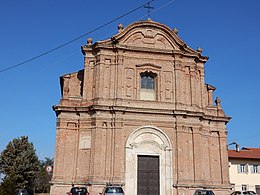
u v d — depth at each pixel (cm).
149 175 3138
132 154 3122
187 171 3167
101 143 3081
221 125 3550
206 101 3700
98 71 3341
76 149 3142
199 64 3712
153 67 3453
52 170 3328
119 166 3028
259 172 5144
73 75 3591
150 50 3462
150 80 3481
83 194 2708
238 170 5072
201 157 3288
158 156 3194
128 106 3228
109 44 3406
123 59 3409
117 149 3067
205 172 3303
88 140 3152
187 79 3534
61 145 3119
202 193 2900
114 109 3158
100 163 3016
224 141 3500
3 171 6038
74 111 3225
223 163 3416
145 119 3231
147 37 3538
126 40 3472
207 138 3450
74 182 3012
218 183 3334
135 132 3189
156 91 3419
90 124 3192
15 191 4328
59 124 3177
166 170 3145
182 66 3541
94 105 3141
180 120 3288
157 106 3322
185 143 3259
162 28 3566
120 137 3116
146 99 3394
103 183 2945
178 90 3400
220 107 3612
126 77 3372
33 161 6341
